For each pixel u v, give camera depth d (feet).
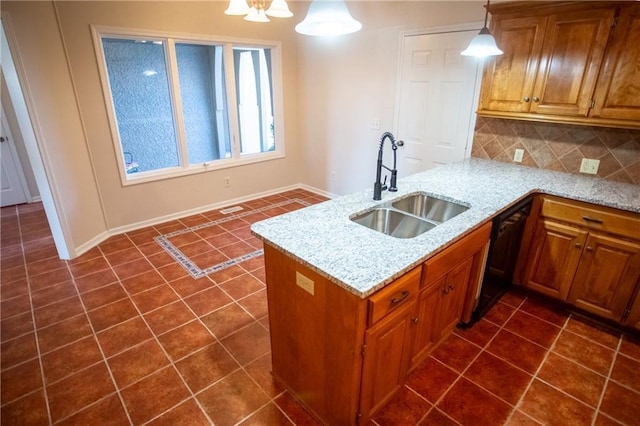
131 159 12.55
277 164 16.47
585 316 7.95
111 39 11.25
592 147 8.38
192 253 10.93
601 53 7.07
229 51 13.51
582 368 6.53
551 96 7.93
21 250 11.09
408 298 4.93
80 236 10.85
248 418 5.57
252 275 9.71
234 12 7.44
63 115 10.07
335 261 4.57
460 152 11.05
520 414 5.61
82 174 10.87
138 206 12.63
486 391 6.03
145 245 11.43
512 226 7.43
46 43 9.43
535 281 8.37
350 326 4.34
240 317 7.96
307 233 5.42
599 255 7.27
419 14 11.00
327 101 14.92
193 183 13.89
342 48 13.64
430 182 8.21
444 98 11.02
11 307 8.30
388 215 6.87
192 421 5.50
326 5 4.46
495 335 7.38
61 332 7.47
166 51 12.12
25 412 5.65
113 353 6.88
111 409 5.69
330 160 15.66
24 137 9.26
